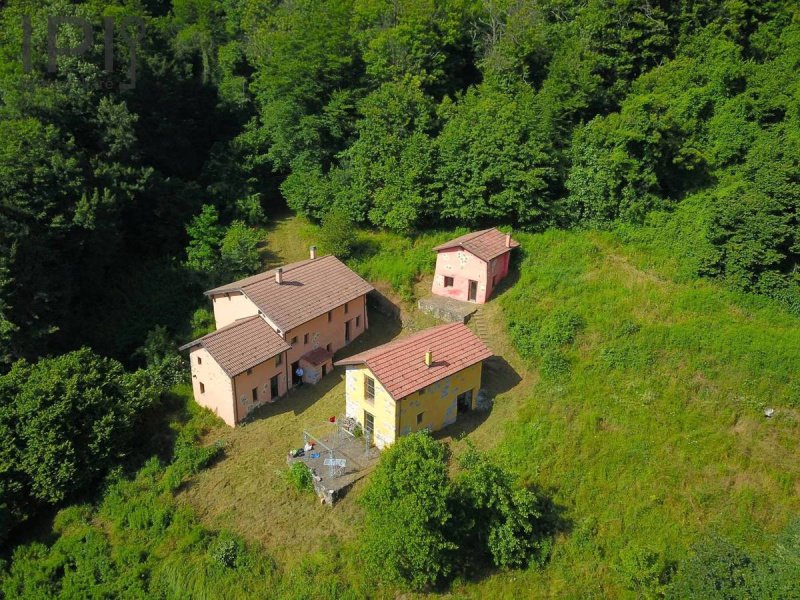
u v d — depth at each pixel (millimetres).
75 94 42531
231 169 51875
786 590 21828
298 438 34062
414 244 44719
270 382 36875
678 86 42125
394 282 42656
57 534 30422
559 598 25234
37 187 38094
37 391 31375
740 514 26812
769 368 30266
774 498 27203
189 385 38500
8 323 34688
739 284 34938
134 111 48062
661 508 27359
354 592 25969
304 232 49469
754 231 34125
